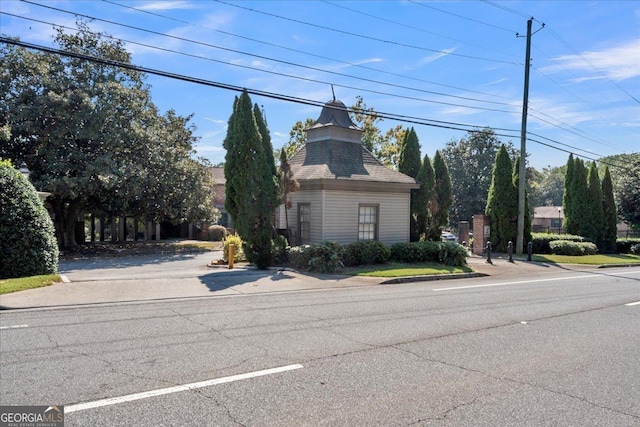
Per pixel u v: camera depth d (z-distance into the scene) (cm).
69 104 2133
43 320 755
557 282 1434
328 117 1938
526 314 882
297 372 512
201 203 2705
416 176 2064
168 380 477
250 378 489
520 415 411
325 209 1667
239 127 1505
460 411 417
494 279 1496
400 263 1688
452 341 661
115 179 2120
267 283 1227
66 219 2569
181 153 2606
